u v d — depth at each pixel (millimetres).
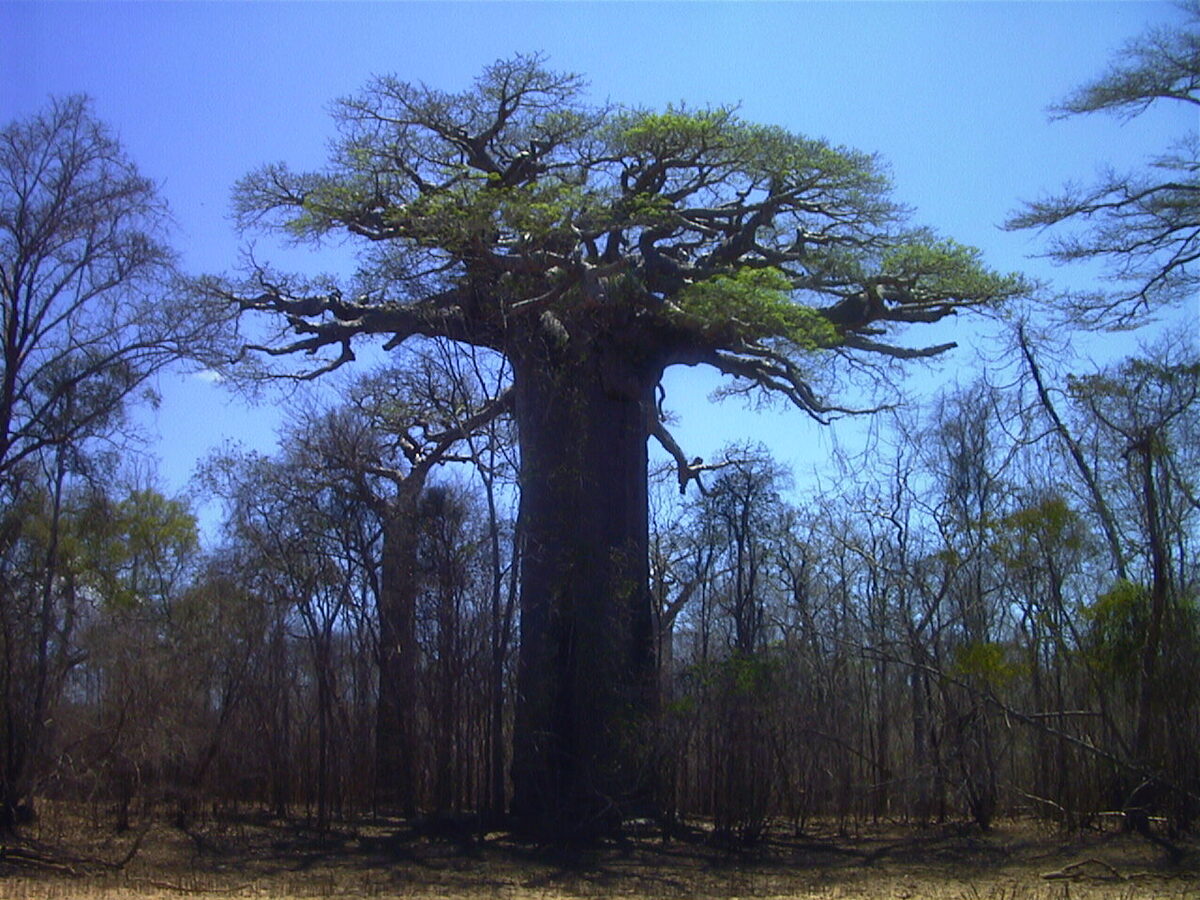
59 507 19766
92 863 15250
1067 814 17344
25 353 17672
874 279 22203
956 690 19453
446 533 19359
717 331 19250
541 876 15047
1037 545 18766
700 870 15555
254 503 20125
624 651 19000
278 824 18906
